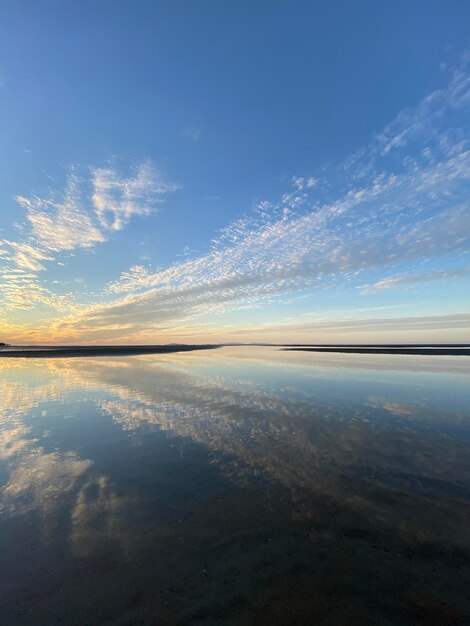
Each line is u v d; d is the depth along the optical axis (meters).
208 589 3.94
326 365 30.00
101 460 8.05
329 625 3.40
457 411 12.09
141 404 13.98
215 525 5.27
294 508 5.74
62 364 36.66
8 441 9.48
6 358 50.03
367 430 10.06
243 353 61.19
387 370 24.84
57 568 4.34
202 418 11.70
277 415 11.94
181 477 7.06
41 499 6.19
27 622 3.53
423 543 4.71
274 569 4.25
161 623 3.48
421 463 7.59
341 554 4.52
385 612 3.55
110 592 3.92
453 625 3.37
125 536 5.01
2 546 4.81
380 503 5.86
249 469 7.43
